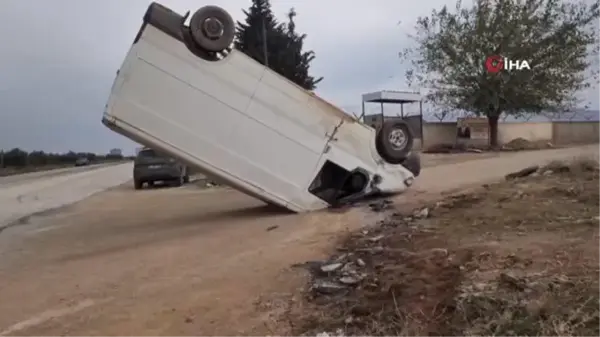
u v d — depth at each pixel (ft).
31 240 36.01
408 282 16.48
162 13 31.81
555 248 17.10
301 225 30.25
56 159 324.80
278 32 110.93
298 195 34.88
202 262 23.72
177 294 19.24
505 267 15.84
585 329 11.31
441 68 112.16
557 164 39.04
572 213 22.35
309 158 34.88
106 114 31.40
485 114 113.09
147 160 79.77
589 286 13.09
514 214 23.71
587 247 16.67
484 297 13.43
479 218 24.13
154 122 31.86
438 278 16.33
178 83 32.12
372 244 22.99
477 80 108.17
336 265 20.15
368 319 14.57
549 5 106.83
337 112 35.58
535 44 105.60
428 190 37.81
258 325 15.58
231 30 32.65
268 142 34.01
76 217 48.70
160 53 31.81
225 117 33.06
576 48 107.14
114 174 145.28
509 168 51.70
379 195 36.91
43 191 88.79
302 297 17.49
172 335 15.47
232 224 33.60
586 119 135.54
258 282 19.74
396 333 13.33
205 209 45.93
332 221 30.42
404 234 23.66
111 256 27.40
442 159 78.69
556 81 107.04
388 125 36.76
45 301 19.99
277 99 34.09
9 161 267.39
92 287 21.35
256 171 33.86
